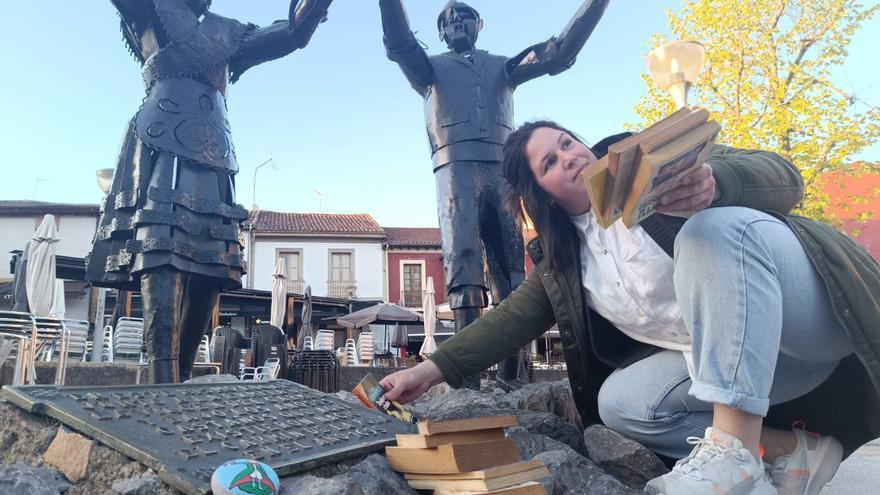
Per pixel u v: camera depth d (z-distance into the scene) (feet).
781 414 6.56
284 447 5.52
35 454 5.34
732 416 5.18
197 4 11.67
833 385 6.45
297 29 11.96
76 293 67.92
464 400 9.20
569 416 9.45
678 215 5.70
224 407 6.51
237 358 26.63
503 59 13.26
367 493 4.88
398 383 7.34
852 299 5.32
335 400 7.57
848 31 47.37
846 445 6.48
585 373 7.39
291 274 97.04
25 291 22.52
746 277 5.19
